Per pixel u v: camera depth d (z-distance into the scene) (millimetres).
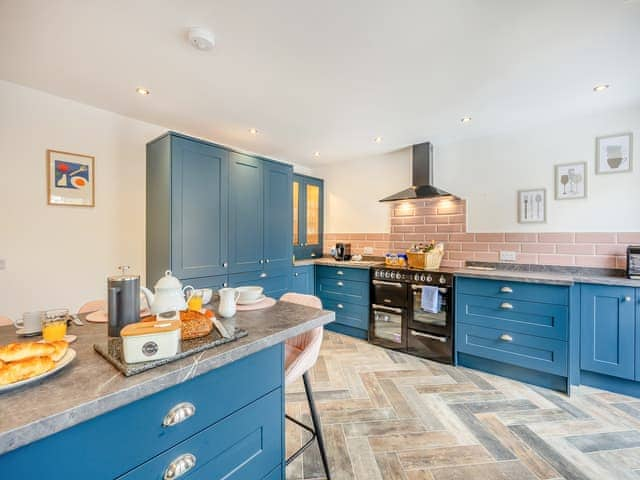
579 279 2242
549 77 1930
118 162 2541
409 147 3498
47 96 2170
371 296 3279
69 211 2301
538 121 2678
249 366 969
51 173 2205
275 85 2023
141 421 700
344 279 3547
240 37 1522
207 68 1813
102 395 620
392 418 1914
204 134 3041
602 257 2494
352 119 2631
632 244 2389
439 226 3348
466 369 2623
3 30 1456
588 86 2049
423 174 3307
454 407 2033
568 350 2172
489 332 2508
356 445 1673
